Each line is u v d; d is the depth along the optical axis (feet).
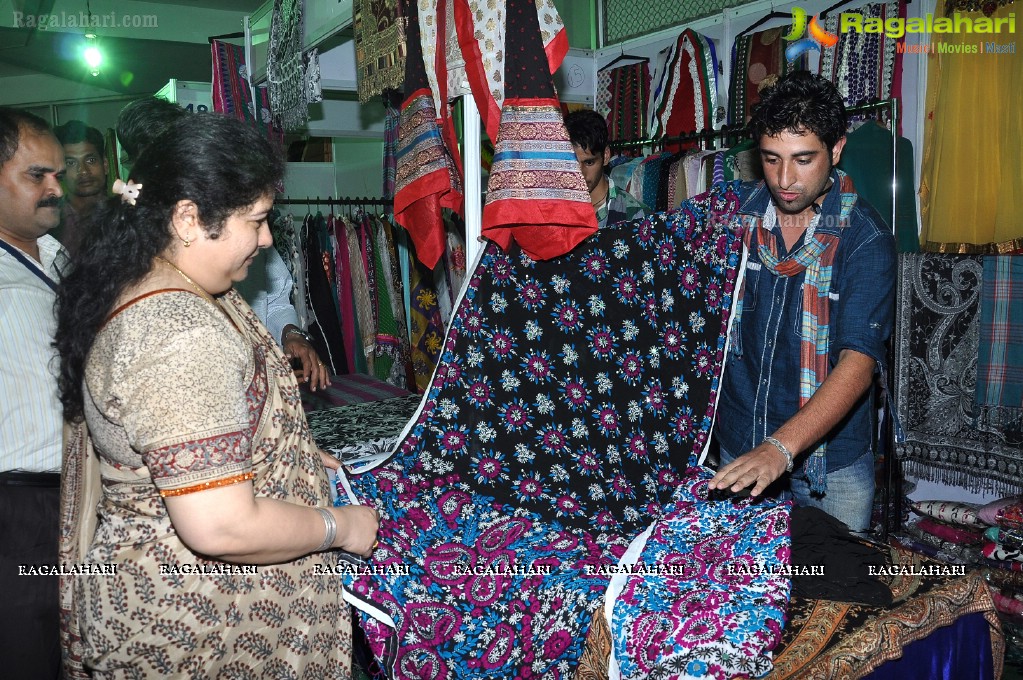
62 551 4.16
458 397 5.58
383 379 15.21
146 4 17.75
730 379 6.55
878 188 8.71
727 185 6.25
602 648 4.61
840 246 5.82
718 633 4.29
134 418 3.19
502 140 5.24
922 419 8.89
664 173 10.73
